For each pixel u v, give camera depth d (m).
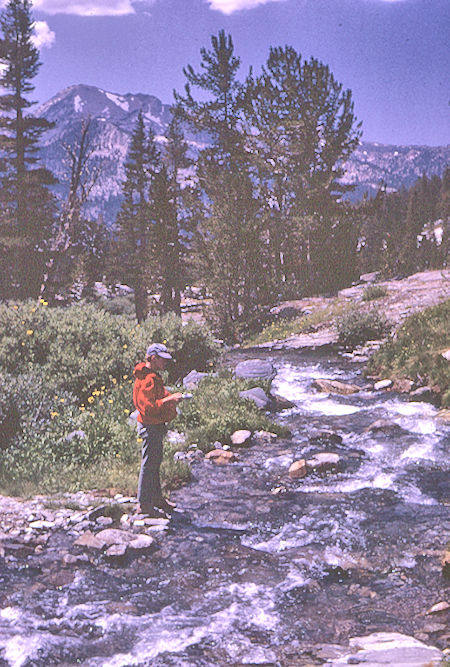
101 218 90.81
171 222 44.31
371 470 8.66
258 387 13.27
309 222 39.16
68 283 45.91
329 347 20.31
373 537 6.33
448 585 5.21
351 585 5.32
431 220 170.88
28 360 13.09
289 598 5.09
